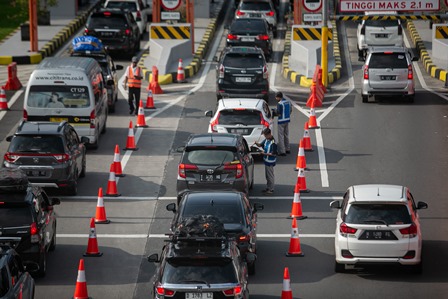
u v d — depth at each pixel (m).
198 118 87.38
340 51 119.56
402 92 91.38
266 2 131.88
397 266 50.78
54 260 53.53
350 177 69.62
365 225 49.25
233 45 115.25
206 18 140.50
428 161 73.56
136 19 121.31
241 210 49.81
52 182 63.50
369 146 77.88
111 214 61.72
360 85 101.31
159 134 81.88
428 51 115.62
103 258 53.94
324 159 74.31
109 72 89.94
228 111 71.75
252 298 47.31
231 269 40.59
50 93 74.50
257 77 90.62
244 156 63.00
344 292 48.31
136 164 73.19
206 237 42.59
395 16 99.75
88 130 75.19
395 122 85.44
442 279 50.22
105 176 69.94
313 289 48.81
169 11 112.19
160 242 56.72
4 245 42.12
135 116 88.50
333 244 56.06
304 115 88.12
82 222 60.19
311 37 111.50
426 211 62.06
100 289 49.16
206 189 60.66
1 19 137.50
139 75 88.06
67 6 137.38
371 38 114.25
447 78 99.56
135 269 52.22
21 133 63.66
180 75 102.94
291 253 54.03
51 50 116.50
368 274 51.06
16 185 48.81
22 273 42.06
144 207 63.25
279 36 131.12
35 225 48.84
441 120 86.12
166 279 40.44
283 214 61.50
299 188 62.75
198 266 40.59
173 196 65.69
